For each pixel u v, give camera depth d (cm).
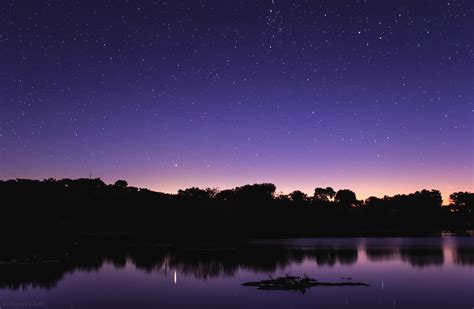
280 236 11856
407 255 5381
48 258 5069
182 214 13975
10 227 6794
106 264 4531
